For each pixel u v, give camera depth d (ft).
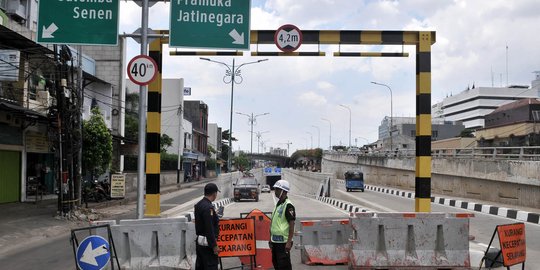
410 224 31.58
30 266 33.30
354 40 47.32
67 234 51.03
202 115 281.33
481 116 433.07
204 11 40.55
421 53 46.85
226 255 29.32
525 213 62.49
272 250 25.20
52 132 73.97
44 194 83.30
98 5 38.32
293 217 24.75
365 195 125.08
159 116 47.19
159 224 30.55
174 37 40.16
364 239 31.35
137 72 34.37
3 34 62.13
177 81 209.97
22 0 91.71
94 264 26.02
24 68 70.54
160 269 30.07
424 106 46.32
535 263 33.99
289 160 538.47
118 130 112.78
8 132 70.08
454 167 112.88
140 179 34.88
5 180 70.18
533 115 204.13
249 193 112.37
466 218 31.96
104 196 86.33
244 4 40.88
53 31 38.04
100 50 113.19
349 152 258.16
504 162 89.30
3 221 54.44
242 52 47.26
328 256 34.32
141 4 37.24
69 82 63.00
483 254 32.50
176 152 208.13
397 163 166.50
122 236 30.32
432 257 31.37
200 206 23.21
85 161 78.64
